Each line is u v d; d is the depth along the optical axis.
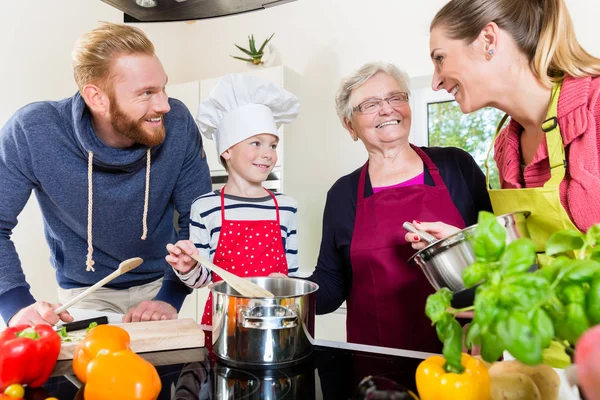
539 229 0.83
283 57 2.63
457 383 0.40
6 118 2.01
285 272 1.25
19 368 0.56
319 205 2.45
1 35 2.00
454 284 0.58
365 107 1.11
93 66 1.02
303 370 0.65
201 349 0.77
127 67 1.02
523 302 0.31
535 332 0.30
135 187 1.23
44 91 2.16
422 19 2.23
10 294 1.05
